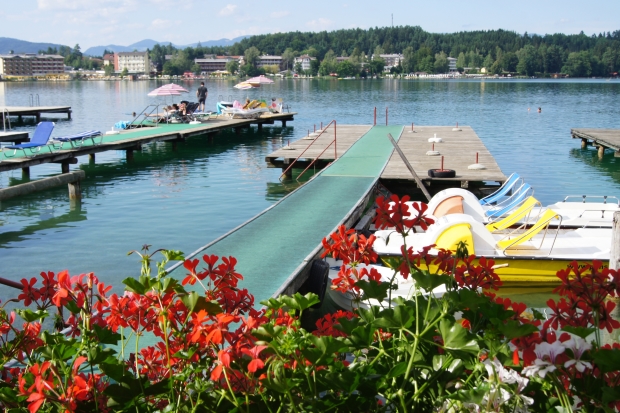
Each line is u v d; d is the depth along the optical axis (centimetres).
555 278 946
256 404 216
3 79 16038
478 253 953
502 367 204
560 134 3005
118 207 1507
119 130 2662
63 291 237
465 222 948
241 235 1024
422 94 6800
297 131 3316
